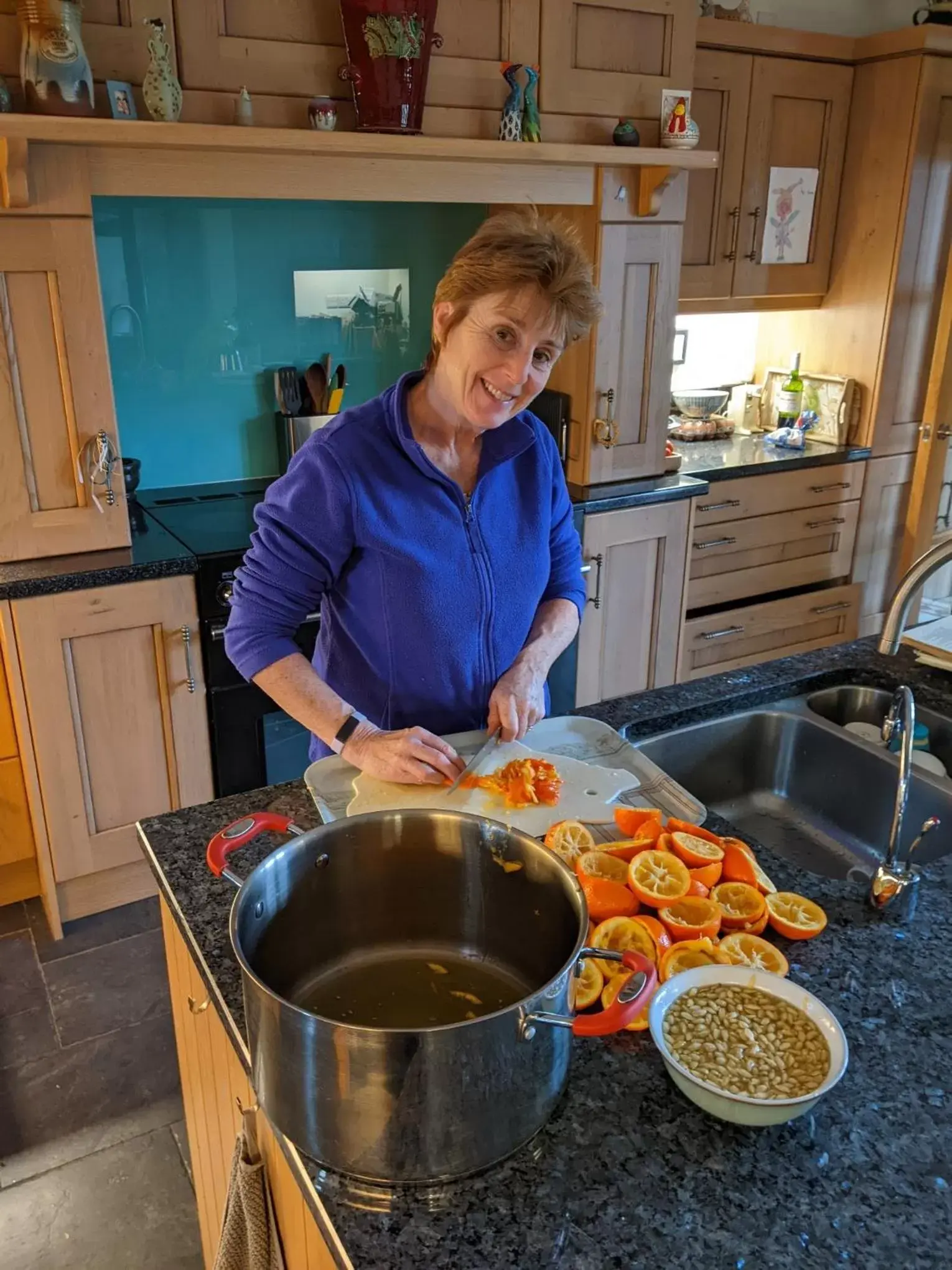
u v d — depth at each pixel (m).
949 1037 0.90
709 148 2.97
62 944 2.33
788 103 3.08
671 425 3.54
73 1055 2.02
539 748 1.36
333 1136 0.74
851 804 1.51
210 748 2.38
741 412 3.78
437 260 2.93
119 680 2.21
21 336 2.00
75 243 1.98
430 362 1.34
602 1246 0.70
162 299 2.60
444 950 1.02
